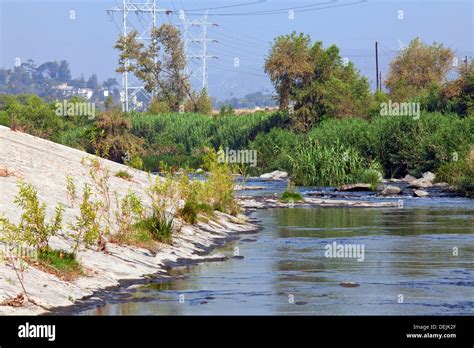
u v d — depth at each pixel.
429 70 130.00
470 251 27.00
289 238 30.62
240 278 21.73
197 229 30.06
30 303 16.80
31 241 19.20
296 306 18.36
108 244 22.89
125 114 108.25
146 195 33.50
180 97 136.00
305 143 77.38
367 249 27.53
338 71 106.81
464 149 64.19
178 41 135.38
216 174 37.28
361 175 65.81
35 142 39.75
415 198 52.34
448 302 18.88
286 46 100.06
